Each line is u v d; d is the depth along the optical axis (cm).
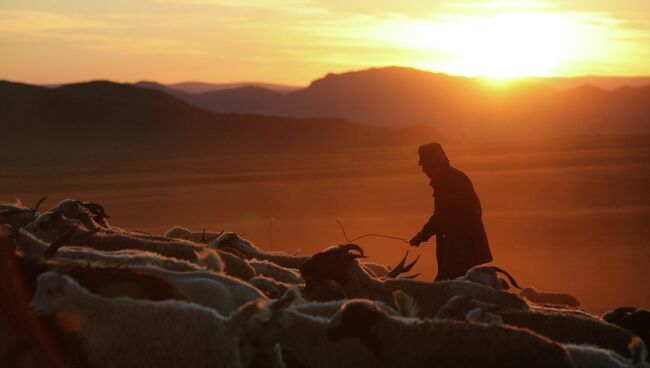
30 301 849
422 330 834
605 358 854
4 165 13675
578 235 4516
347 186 7994
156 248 1236
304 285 1152
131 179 9656
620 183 7762
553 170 9475
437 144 1380
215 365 809
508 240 4331
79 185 8819
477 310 905
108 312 820
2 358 842
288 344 893
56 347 823
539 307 1152
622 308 1146
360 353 862
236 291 965
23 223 1333
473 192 1370
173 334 810
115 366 809
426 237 1384
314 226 5038
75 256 1059
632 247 4084
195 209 6238
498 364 795
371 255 3719
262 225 5147
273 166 12019
